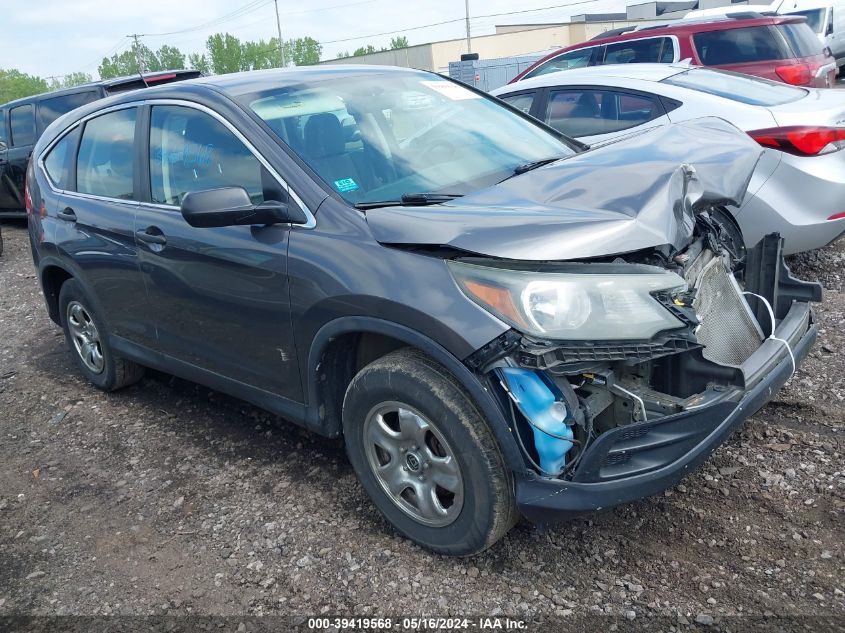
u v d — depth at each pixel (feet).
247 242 10.24
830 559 8.66
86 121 14.47
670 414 8.18
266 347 10.55
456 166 10.90
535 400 7.95
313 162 10.12
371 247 8.89
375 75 12.64
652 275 8.04
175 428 13.84
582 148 12.72
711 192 9.39
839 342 14.16
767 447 11.03
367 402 9.37
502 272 7.93
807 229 15.70
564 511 8.00
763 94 17.72
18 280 26.55
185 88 12.03
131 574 9.80
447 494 9.45
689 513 9.76
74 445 13.65
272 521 10.57
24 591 9.71
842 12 57.26
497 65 93.45
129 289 12.98
